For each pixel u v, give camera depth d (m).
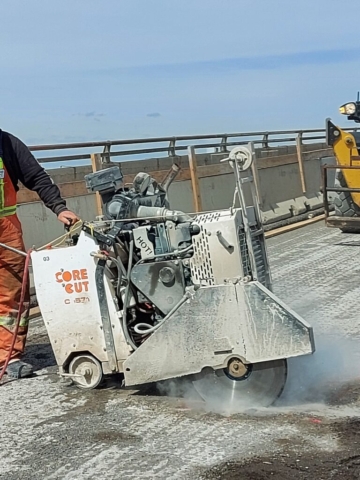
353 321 6.80
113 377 5.50
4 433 4.59
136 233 4.90
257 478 3.75
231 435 4.32
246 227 4.74
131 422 4.63
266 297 4.50
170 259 4.87
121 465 4.01
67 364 5.21
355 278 8.74
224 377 4.70
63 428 4.61
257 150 16.92
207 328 4.62
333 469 3.81
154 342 4.73
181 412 4.75
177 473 3.86
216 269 4.72
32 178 5.66
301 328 4.45
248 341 4.56
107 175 5.04
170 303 4.85
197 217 4.92
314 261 10.08
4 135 5.63
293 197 15.53
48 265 5.08
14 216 5.74
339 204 12.30
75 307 5.07
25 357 6.32
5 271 5.71
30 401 5.16
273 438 4.24
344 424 4.40
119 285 5.00
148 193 5.18
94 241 5.00
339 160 12.00
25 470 4.03
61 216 5.50
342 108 11.84
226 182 13.67
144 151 13.12
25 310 5.85
